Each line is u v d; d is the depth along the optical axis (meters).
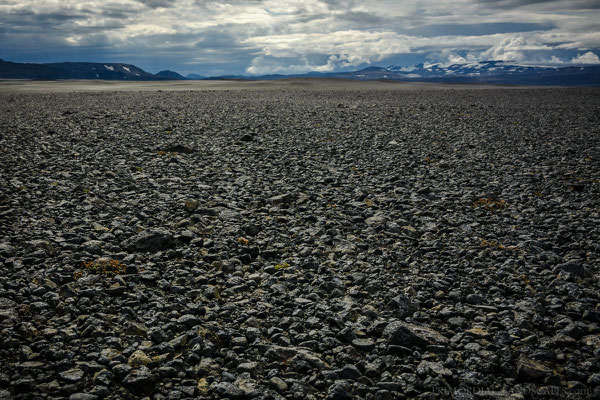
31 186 3.99
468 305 2.46
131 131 7.27
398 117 9.94
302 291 2.59
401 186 4.41
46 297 2.37
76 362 1.97
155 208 3.62
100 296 2.41
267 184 4.40
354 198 4.05
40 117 8.82
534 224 3.48
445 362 2.04
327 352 2.10
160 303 2.41
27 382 1.85
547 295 2.54
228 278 2.68
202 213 3.57
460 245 3.14
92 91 20.30
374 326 2.25
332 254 2.97
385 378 1.96
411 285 2.63
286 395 1.87
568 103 13.48
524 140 6.86
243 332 2.23
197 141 6.56
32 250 2.79
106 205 3.66
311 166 5.12
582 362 2.04
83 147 5.76
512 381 1.95
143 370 1.93
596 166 5.07
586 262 2.88
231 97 16.73
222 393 1.86
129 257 2.81
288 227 3.41
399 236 3.27
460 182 4.56
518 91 21.23
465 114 10.58
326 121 9.12
